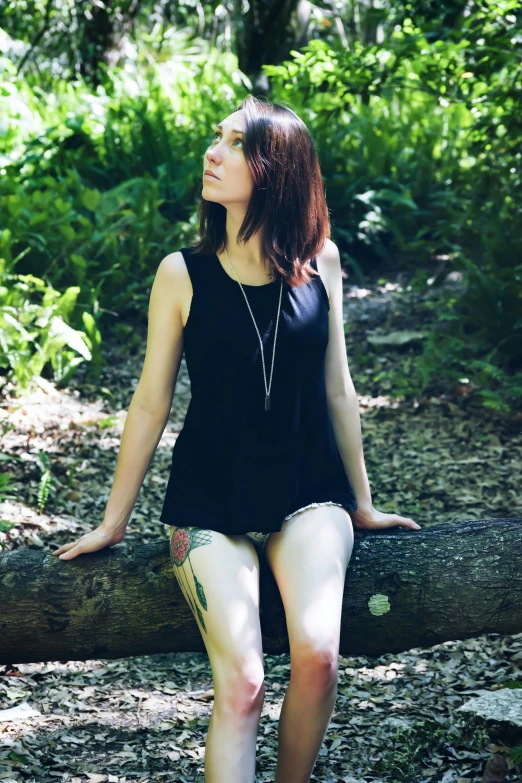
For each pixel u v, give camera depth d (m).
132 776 2.38
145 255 6.89
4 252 6.02
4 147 8.59
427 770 2.41
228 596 2.00
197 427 2.17
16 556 2.30
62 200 6.93
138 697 2.83
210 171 2.13
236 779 1.86
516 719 2.46
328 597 2.01
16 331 5.32
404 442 4.96
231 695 1.91
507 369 5.69
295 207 2.15
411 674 2.93
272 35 9.78
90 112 9.91
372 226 7.86
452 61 5.26
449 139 8.81
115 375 5.82
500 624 2.28
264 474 2.12
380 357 6.12
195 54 14.66
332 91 5.63
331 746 2.52
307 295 2.18
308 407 2.19
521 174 6.55
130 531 3.94
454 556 2.28
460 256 6.23
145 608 2.25
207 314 2.12
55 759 2.46
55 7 13.45
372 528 2.38
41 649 2.28
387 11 5.67
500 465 4.62
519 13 4.94
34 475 4.34
